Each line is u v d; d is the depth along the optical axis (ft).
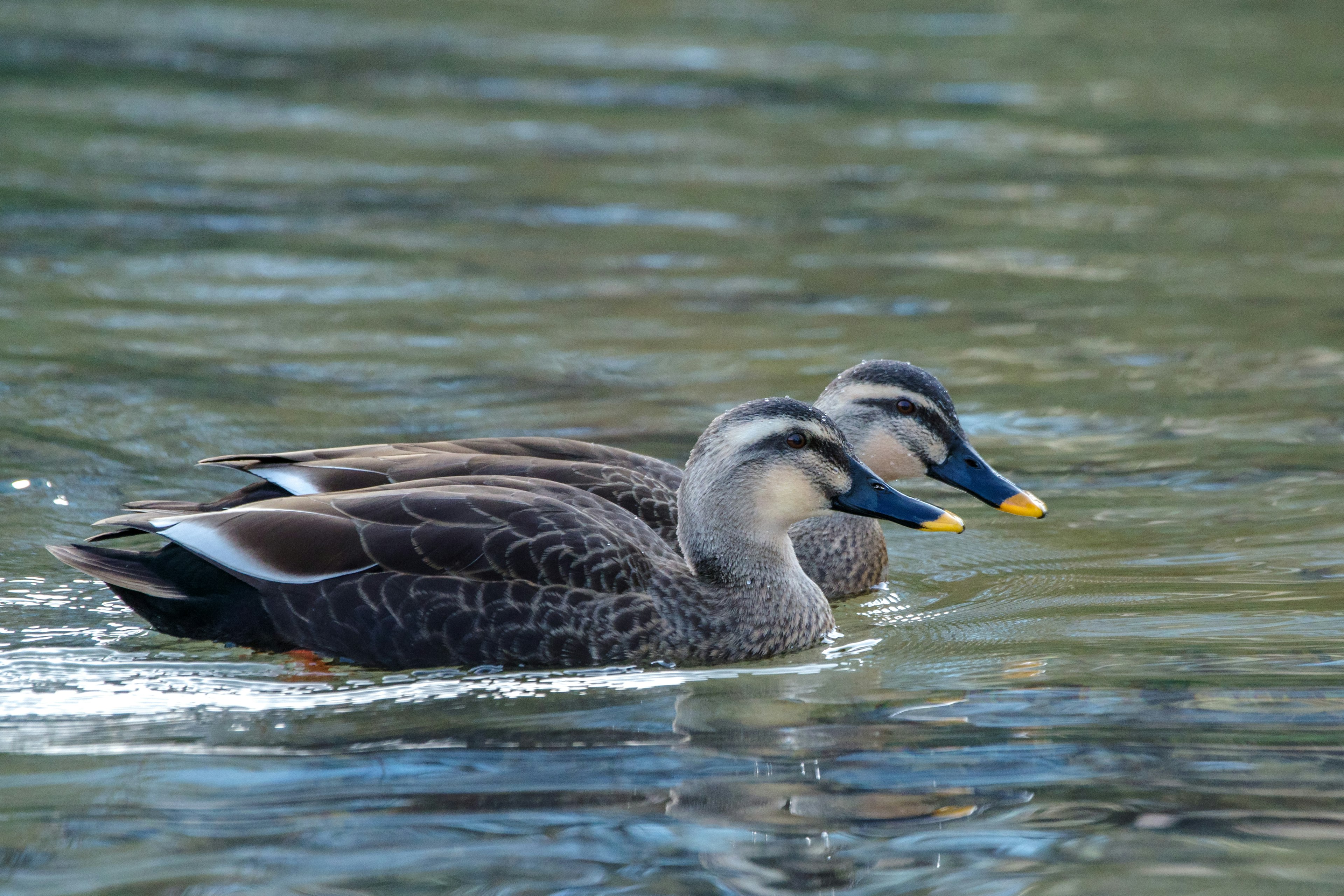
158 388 52.80
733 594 35.83
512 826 25.73
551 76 117.50
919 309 65.67
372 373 55.47
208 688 32.22
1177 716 30.32
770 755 28.71
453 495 35.04
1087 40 135.33
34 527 41.27
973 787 27.22
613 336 61.00
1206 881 23.80
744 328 62.49
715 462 36.35
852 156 95.86
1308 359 58.80
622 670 34.09
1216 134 102.42
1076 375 57.16
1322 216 82.28
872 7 150.71
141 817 25.96
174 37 128.16
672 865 24.41
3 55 116.88
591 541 34.83
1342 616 36.06
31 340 57.82
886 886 23.84
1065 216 82.53
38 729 29.91
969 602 38.91
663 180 88.99
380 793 27.02
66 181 83.87
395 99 108.99
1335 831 25.35
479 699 31.86
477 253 73.15
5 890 23.57
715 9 148.87
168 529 34.01
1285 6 150.30
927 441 41.52
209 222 77.20
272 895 23.44
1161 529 43.19
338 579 33.88
